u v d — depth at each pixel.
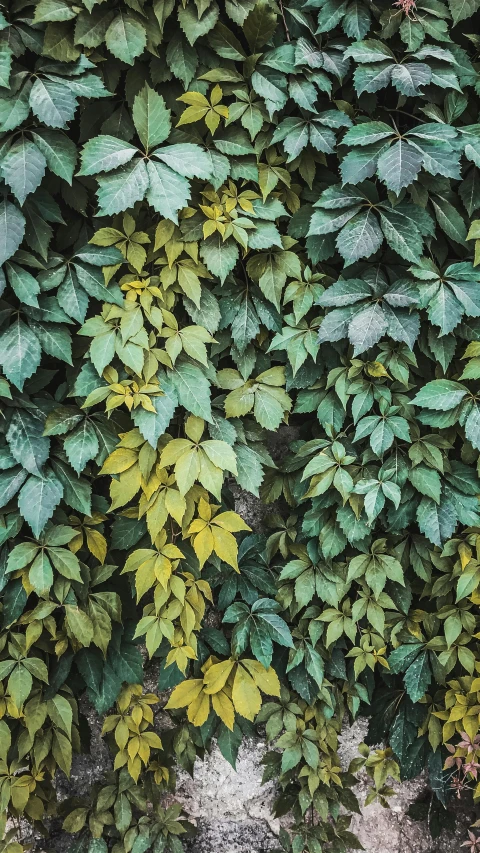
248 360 1.45
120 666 1.47
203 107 1.35
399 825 1.60
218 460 1.37
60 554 1.38
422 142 1.35
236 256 1.39
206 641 1.49
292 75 1.37
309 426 1.51
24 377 1.32
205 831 1.56
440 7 1.37
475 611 1.54
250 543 1.51
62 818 1.53
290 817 1.57
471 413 1.44
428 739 1.56
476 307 1.39
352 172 1.34
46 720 1.46
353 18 1.36
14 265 1.32
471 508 1.47
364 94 1.39
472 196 1.41
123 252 1.36
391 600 1.51
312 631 1.51
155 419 1.36
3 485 1.35
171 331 1.37
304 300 1.41
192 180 1.38
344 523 1.46
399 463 1.46
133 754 1.47
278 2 1.37
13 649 1.40
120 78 1.37
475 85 1.39
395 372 1.43
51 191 1.35
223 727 1.50
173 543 1.43
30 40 1.29
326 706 1.53
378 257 1.41
